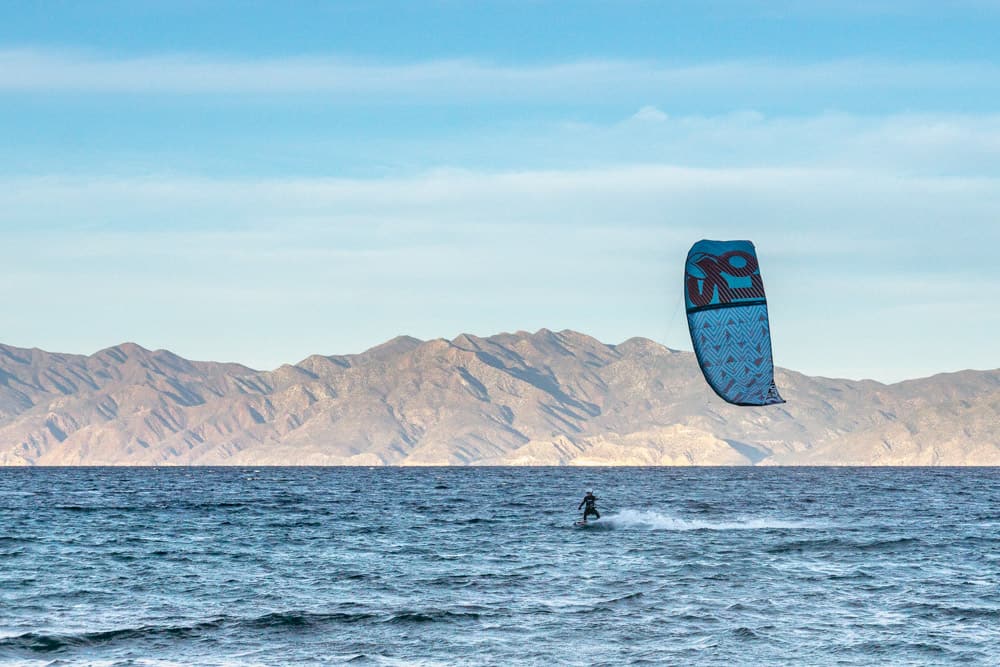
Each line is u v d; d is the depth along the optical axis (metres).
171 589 116.94
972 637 90.00
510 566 135.88
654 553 150.00
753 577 124.12
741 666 80.50
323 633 92.44
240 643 88.88
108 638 90.56
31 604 106.94
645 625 95.12
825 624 95.31
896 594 111.69
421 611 101.56
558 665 81.00
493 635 91.31
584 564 137.38
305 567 136.12
